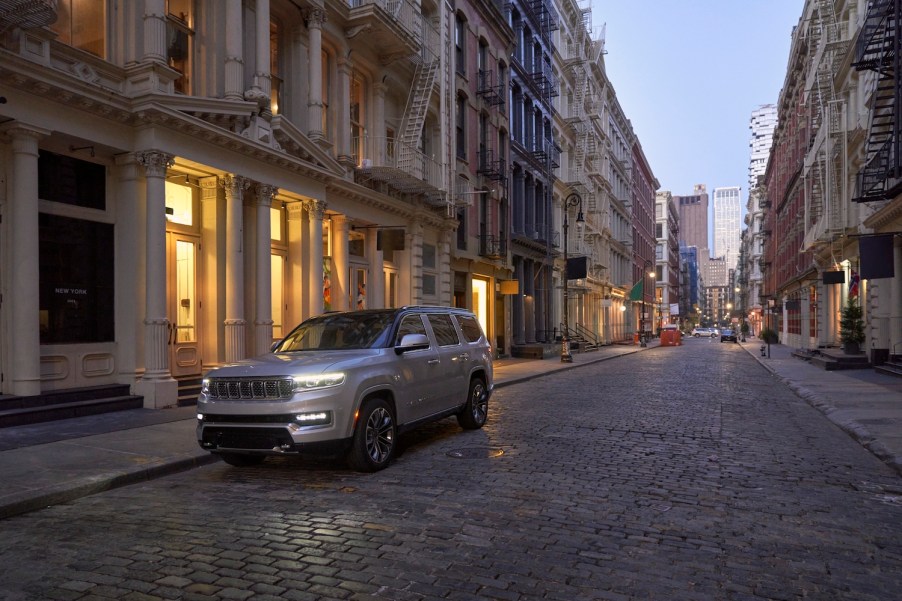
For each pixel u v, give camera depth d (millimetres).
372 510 5512
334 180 15789
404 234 18797
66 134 9906
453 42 22734
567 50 42250
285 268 15336
